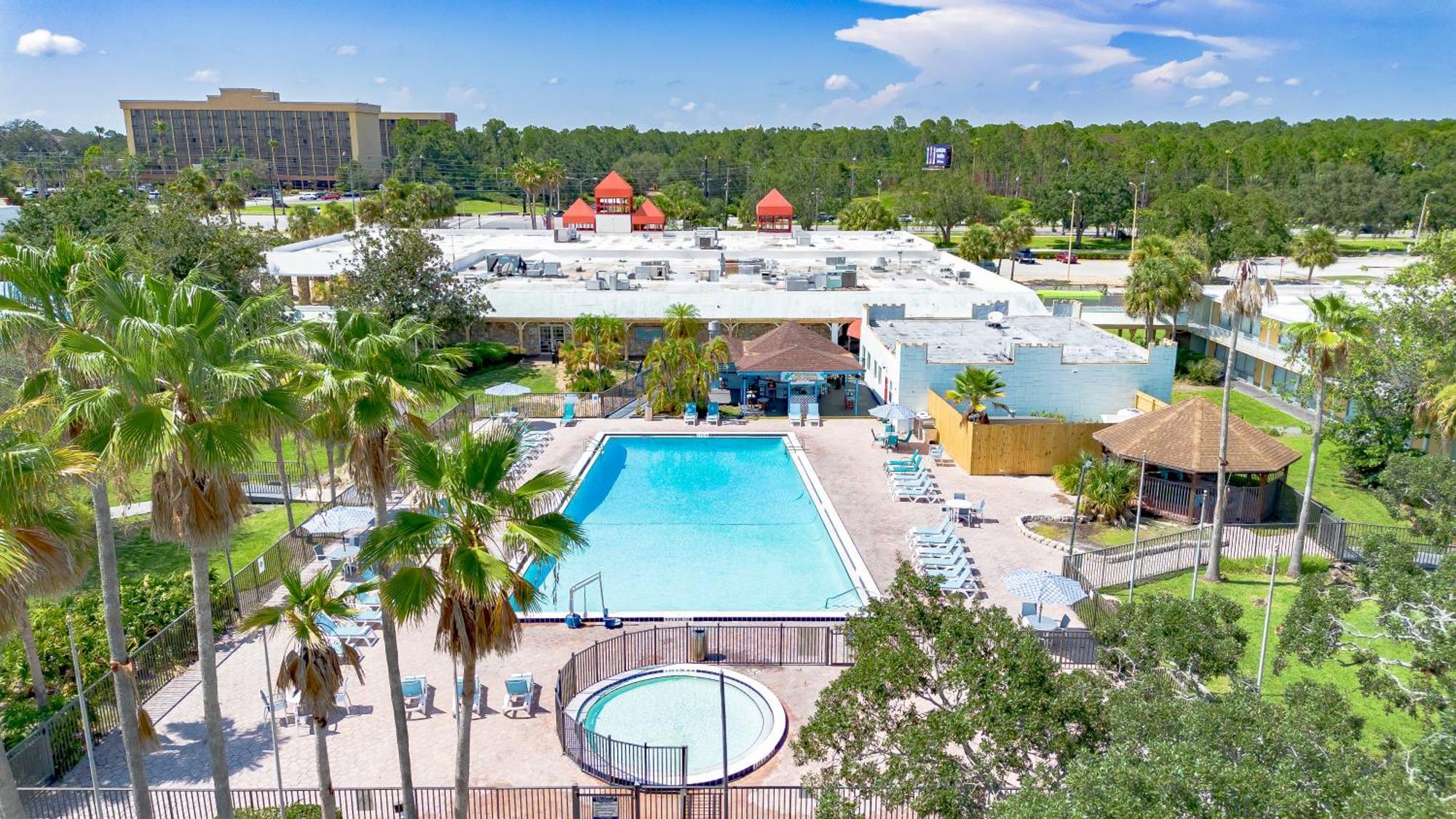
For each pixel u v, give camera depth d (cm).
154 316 1578
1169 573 3011
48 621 2339
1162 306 5631
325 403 1839
